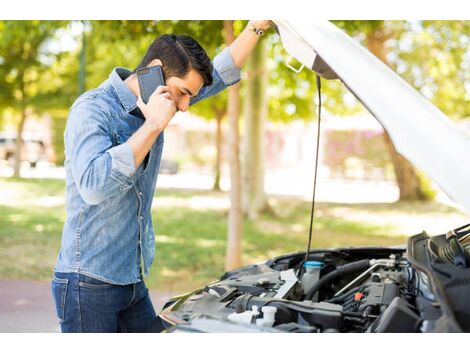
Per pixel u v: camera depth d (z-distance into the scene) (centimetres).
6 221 966
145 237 216
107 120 192
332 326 180
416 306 178
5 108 1498
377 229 979
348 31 533
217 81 257
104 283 201
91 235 197
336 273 241
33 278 596
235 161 574
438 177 149
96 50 1003
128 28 544
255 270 253
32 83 1418
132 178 186
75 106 192
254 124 998
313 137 2155
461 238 206
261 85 982
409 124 155
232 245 578
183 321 180
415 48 1127
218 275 629
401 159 1375
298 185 1850
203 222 1020
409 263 205
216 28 532
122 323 224
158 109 181
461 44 1050
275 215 1058
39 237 832
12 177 1716
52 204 1203
